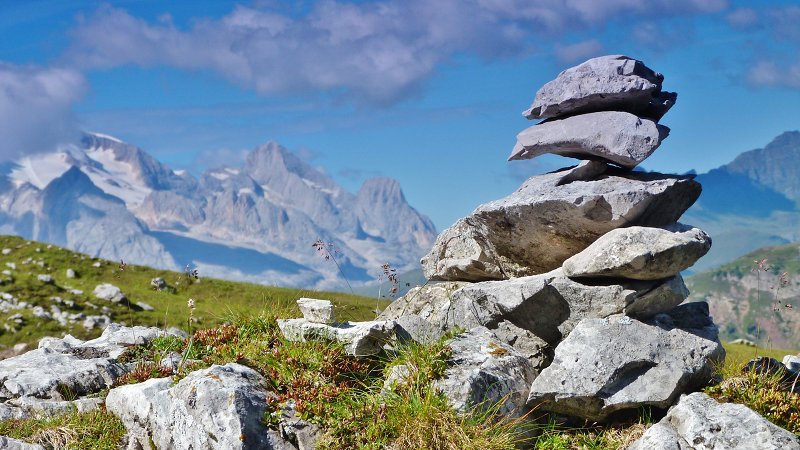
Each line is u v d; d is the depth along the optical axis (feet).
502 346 50.03
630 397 45.27
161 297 181.78
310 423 45.01
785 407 42.75
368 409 45.19
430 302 61.62
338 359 50.70
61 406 54.70
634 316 50.47
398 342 51.62
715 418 40.65
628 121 51.80
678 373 45.47
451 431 42.14
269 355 51.85
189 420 45.68
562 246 54.19
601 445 45.21
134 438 49.44
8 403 55.72
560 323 51.75
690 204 53.06
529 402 46.96
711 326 53.21
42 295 171.94
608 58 54.24
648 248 47.73
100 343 67.46
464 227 62.80
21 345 143.84
